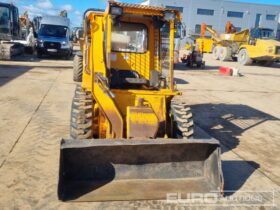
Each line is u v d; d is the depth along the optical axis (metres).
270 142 6.56
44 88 10.17
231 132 7.05
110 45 4.88
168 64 5.27
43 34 20.20
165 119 4.87
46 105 8.11
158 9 4.88
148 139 3.99
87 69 5.42
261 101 10.84
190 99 10.15
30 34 21.81
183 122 4.96
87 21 5.38
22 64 15.95
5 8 17.97
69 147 3.64
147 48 5.52
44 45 19.34
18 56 19.98
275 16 62.53
